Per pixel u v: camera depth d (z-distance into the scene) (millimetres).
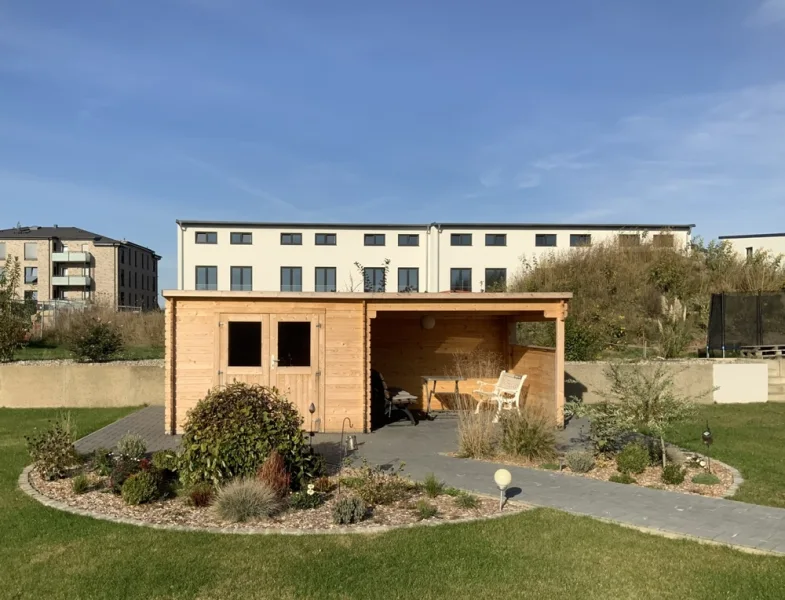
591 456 7527
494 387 12047
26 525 5207
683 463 7602
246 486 5539
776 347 16484
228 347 9914
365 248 39812
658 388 7426
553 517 5527
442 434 9969
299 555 4574
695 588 4102
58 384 12977
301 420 6719
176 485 6324
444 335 13195
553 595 3992
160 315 23609
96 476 6848
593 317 19906
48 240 57625
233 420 6176
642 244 26984
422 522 5355
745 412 12164
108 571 4289
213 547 4723
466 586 4105
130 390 13117
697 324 19922
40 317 21312
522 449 7895
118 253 60188
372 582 4145
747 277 23234
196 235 39281
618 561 4539
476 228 39594
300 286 39656
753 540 4992
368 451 8516
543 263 29453
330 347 10141
